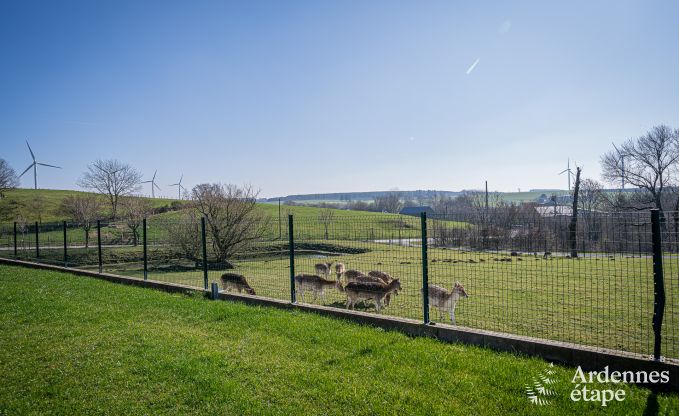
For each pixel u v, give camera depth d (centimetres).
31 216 6334
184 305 1034
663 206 4378
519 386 528
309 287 1427
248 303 1091
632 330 948
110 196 6391
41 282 1449
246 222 3088
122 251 3145
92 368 622
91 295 1184
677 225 588
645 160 4362
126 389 556
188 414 490
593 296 1395
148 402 520
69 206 5488
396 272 2003
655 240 573
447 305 1005
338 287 1388
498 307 1216
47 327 842
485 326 995
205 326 843
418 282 1717
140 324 862
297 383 558
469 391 521
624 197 4422
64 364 640
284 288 1652
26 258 2559
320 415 476
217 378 574
